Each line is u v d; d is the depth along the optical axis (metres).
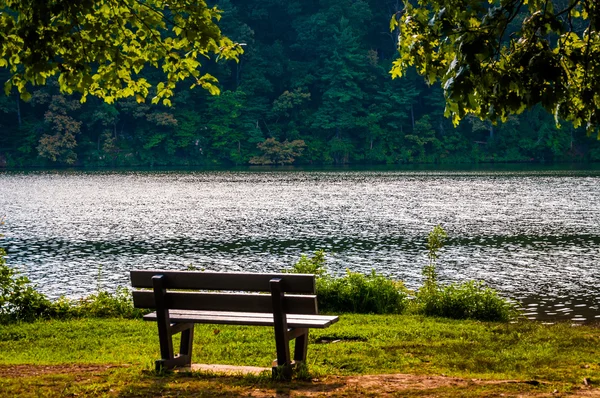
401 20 7.09
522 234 30.88
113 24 9.33
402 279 20.94
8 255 26.02
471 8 6.15
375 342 9.80
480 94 6.06
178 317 7.12
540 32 6.05
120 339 10.20
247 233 32.22
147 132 107.44
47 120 100.31
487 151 109.06
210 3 114.44
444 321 12.08
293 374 6.83
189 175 81.81
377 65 112.50
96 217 39.31
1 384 6.70
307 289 6.49
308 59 117.94
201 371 7.13
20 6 8.07
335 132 111.69
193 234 32.06
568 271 21.97
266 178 75.12
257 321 6.75
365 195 52.47
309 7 120.25
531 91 5.76
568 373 7.59
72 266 23.73
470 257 24.91
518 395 6.21
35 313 12.08
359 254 25.89
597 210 40.81
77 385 6.59
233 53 9.67
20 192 56.88
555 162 105.94
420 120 109.81
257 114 111.00
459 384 6.68
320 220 37.12
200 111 110.56
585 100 6.32
